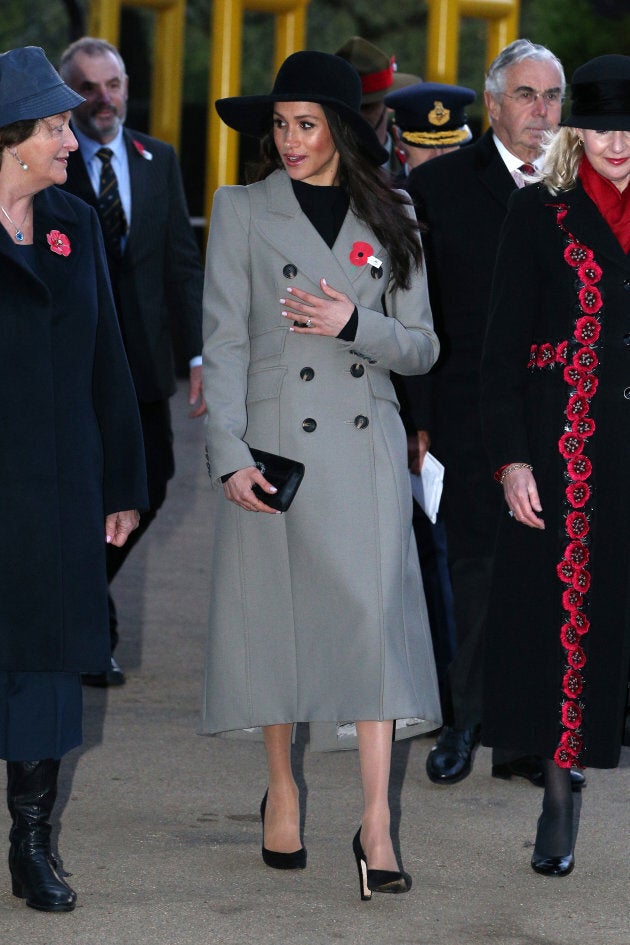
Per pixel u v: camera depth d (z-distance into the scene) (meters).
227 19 50.62
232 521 15.95
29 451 14.70
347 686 15.55
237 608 15.88
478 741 20.30
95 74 23.56
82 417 15.07
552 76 19.91
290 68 15.73
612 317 16.06
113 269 23.66
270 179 16.09
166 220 24.23
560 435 16.16
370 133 15.73
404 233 16.02
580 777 19.55
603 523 16.11
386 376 16.20
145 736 21.36
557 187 16.28
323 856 16.88
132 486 15.51
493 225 20.16
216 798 18.81
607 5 62.31
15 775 15.30
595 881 16.44
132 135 24.23
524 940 14.74
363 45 24.92
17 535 14.65
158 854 16.75
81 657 14.90
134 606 29.34
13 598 14.67
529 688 16.48
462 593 20.33
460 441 20.36
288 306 15.55
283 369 15.74
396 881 15.46
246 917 15.02
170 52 52.81
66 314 14.97
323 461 15.59
